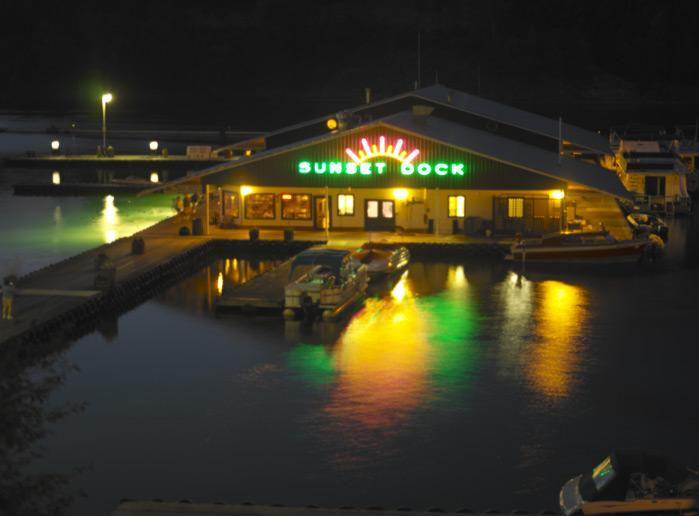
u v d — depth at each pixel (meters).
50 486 20.50
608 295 55.00
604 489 25.17
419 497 29.78
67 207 90.38
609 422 35.56
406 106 87.44
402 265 61.88
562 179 67.75
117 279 54.41
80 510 29.08
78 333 47.56
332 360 42.88
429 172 69.56
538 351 44.12
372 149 70.06
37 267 62.31
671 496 24.83
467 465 32.00
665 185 87.25
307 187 71.44
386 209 71.12
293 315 50.03
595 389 39.06
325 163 70.94
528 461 32.28
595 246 63.69
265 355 43.78
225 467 31.98
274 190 72.25
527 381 40.03
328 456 32.75
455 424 35.44
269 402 37.78
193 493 30.20
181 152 135.00
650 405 37.28
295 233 70.81
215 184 72.19
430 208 70.44
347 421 35.75
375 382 39.94
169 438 34.34
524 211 69.38
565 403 37.53
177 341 46.12
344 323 49.16
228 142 148.25
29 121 197.25
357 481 30.91
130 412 36.88
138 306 53.00
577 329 47.75
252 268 62.78
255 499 29.80
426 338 46.28
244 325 49.03
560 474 31.31
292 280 52.31
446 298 54.47
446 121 80.75
